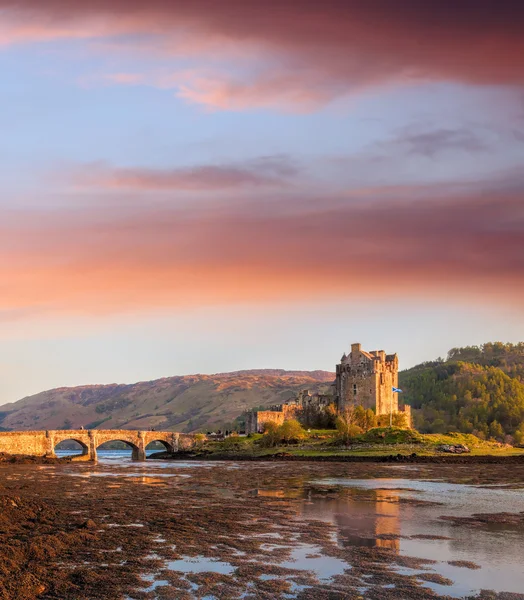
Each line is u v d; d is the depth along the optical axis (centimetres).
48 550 5350
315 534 6275
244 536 6131
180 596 4325
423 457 16550
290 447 19362
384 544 5862
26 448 17825
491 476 12456
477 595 4419
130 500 8556
